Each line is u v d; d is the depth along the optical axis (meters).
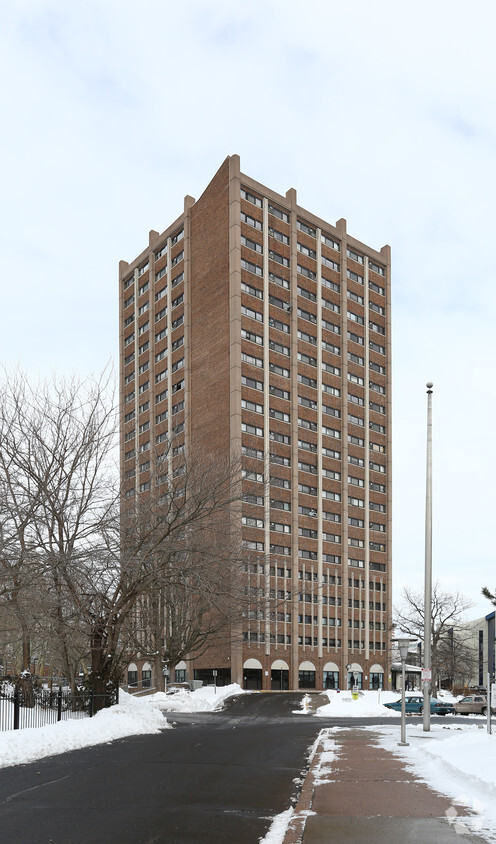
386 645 103.75
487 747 18.03
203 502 30.95
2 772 14.75
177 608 51.25
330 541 99.38
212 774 15.02
